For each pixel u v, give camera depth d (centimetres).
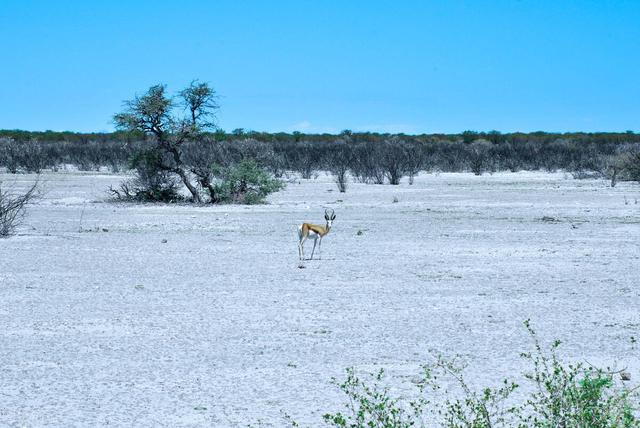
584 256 3014
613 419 1077
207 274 2638
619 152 9506
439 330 1861
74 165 10850
